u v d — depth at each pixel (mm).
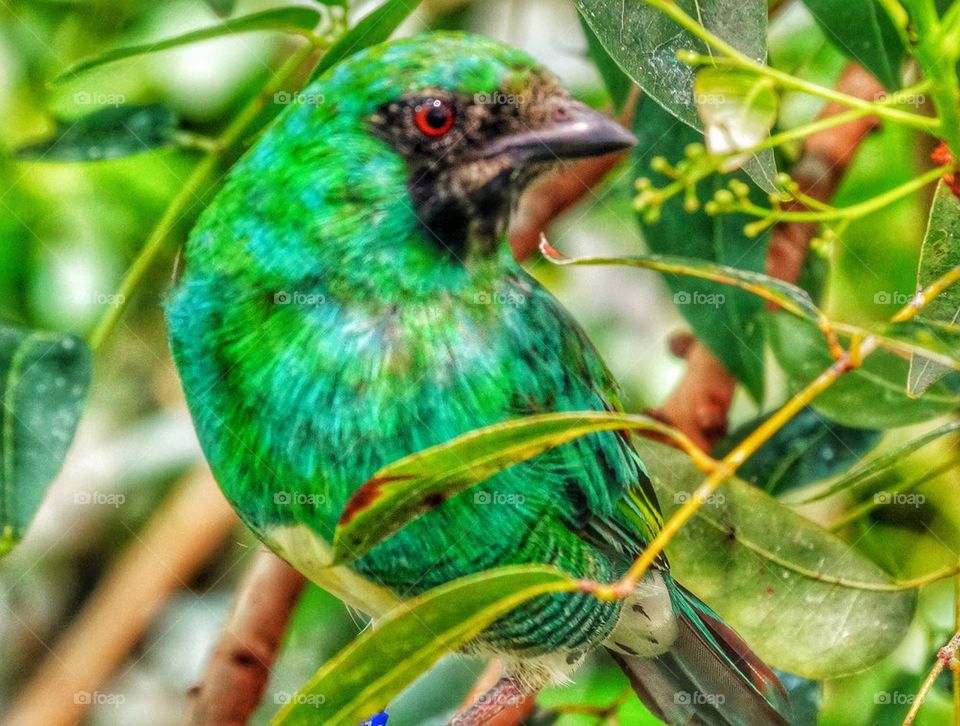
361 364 6730
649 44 5996
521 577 4922
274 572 7926
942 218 5949
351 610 8625
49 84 7102
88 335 9383
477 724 7613
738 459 4898
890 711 7930
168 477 9625
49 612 9547
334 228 6766
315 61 9305
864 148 9211
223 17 7496
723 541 7328
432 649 5008
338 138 6750
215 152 7578
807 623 7250
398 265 6797
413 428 6762
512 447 5164
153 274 9414
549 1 9852
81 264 9414
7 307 9398
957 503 8391
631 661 7863
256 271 6852
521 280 7375
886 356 7648
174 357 7047
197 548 9133
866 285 9188
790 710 7492
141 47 7023
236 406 6859
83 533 9594
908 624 7234
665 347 10344
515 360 6992
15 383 6816
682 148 7992
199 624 9492
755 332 7930
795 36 9516
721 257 8000
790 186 6281
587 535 7430
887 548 8406
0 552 6711
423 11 9727
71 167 9414
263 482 6902
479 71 6750
